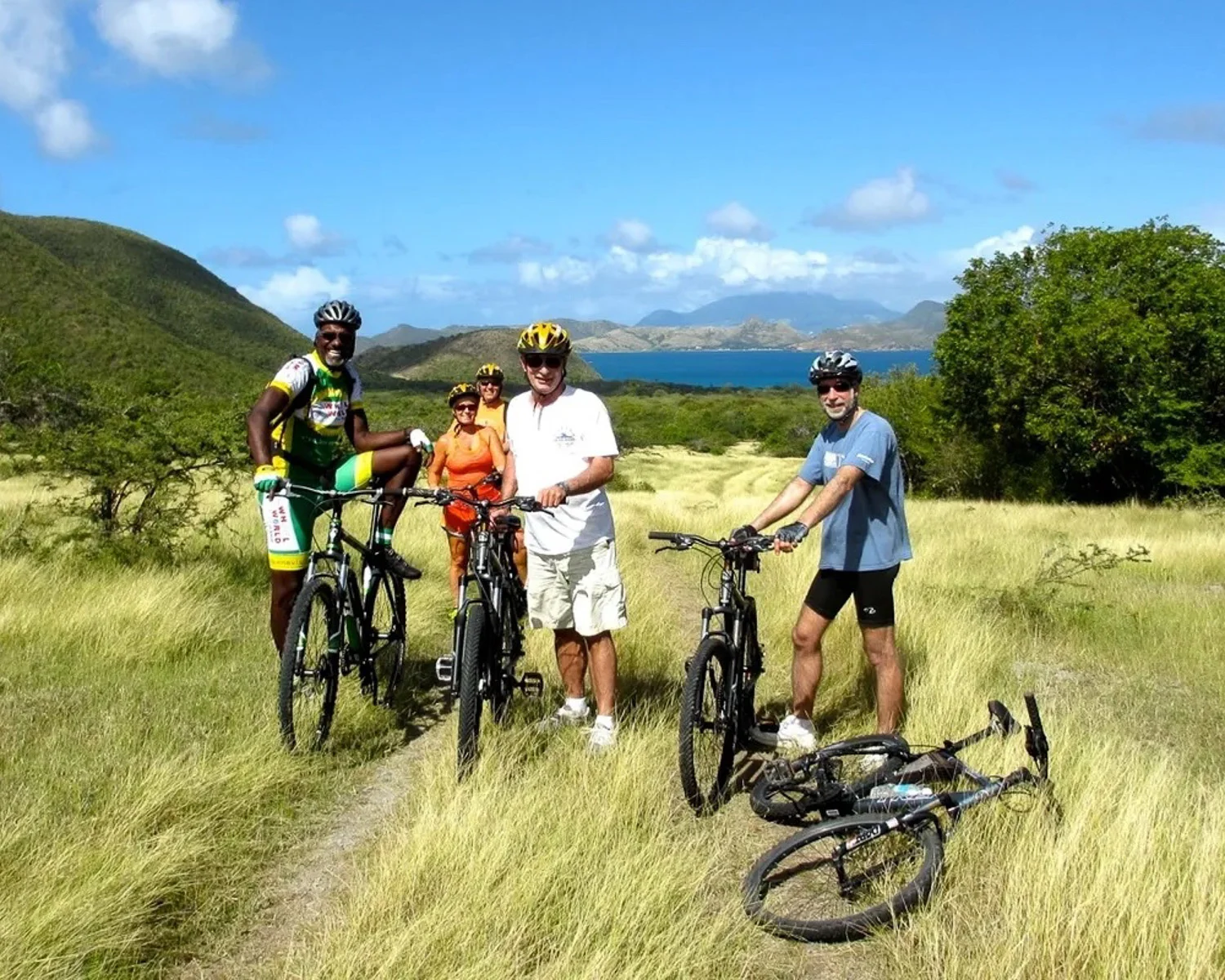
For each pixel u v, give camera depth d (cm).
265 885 369
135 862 347
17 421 1051
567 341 504
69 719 506
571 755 468
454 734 520
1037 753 398
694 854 380
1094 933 312
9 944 301
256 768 441
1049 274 3269
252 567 905
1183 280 3059
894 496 497
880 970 325
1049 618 863
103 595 713
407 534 1098
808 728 520
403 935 307
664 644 705
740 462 7125
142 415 941
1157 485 3206
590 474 488
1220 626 832
